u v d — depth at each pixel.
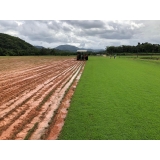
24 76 18.11
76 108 8.20
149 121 6.81
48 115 7.64
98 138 5.61
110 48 123.25
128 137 5.67
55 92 11.55
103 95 10.42
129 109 8.11
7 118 7.34
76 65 32.03
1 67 25.69
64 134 5.83
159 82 14.48
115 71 21.70
